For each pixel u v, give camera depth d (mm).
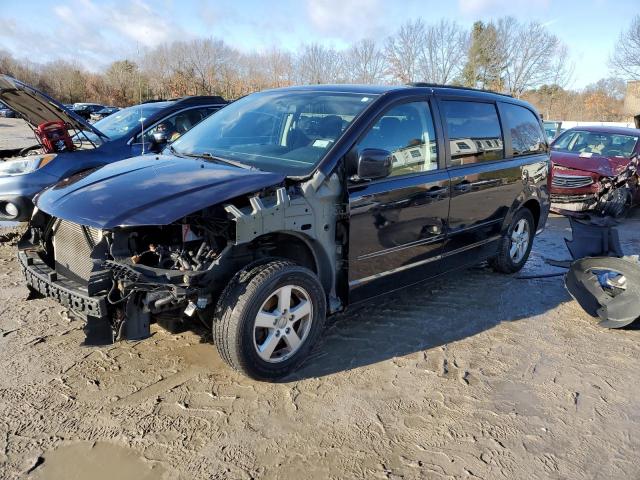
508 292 5113
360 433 2865
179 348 3678
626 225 8758
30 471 2482
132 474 2492
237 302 3002
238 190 3051
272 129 4039
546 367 3686
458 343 3980
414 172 3996
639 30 33375
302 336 3393
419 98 4137
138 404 3023
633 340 4180
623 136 9898
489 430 2945
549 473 2635
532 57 38594
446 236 4359
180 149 4234
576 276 4684
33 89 5605
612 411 3186
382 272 3842
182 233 3082
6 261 5434
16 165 5711
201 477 2494
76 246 3256
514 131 5254
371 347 3846
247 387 3242
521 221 5512
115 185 3240
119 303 2898
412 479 2543
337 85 4336
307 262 3574
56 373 3309
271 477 2516
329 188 3410
